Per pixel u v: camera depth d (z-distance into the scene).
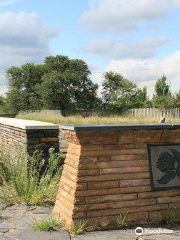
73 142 3.16
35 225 3.05
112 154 3.09
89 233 2.88
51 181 4.20
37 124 4.75
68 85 43.28
